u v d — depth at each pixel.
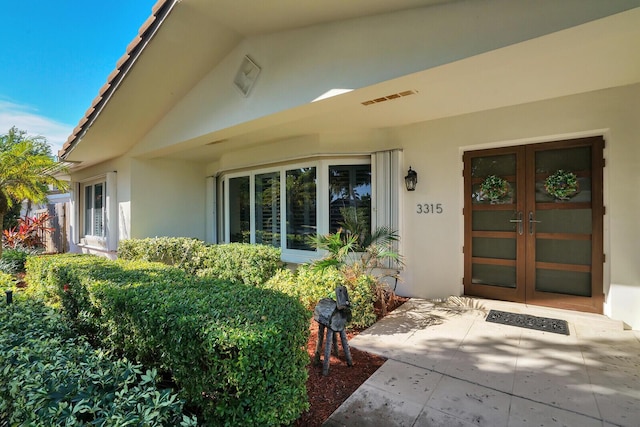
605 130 3.95
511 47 2.58
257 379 1.85
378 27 3.17
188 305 2.34
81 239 9.98
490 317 4.20
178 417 1.79
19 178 7.88
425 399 2.48
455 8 2.79
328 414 2.32
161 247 6.81
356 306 3.89
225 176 7.71
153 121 6.20
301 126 5.36
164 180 7.98
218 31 4.04
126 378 1.93
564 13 2.36
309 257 6.01
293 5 3.25
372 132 5.55
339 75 3.42
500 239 4.73
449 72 2.97
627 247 3.81
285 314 2.20
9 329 2.59
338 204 5.78
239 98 4.46
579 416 2.27
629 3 2.15
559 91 3.96
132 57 4.52
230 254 5.85
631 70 3.39
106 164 8.48
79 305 3.53
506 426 2.18
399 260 4.97
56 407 1.59
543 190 4.43
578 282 4.22
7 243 10.77
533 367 2.95
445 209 5.00
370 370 2.93
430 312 4.46
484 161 4.84
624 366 2.95
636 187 3.76
